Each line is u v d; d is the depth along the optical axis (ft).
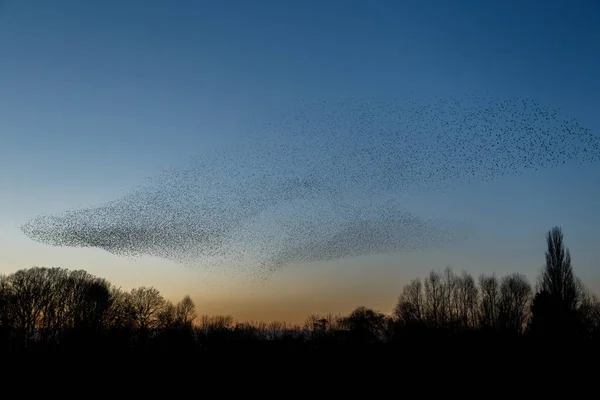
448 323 305.53
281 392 220.84
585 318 265.54
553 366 219.82
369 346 326.24
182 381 239.91
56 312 289.53
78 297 295.48
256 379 245.24
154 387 227.81
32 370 229.66
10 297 272.10
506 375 220.23
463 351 255.29
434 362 250.57
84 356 255.09
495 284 329.72
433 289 346.95
